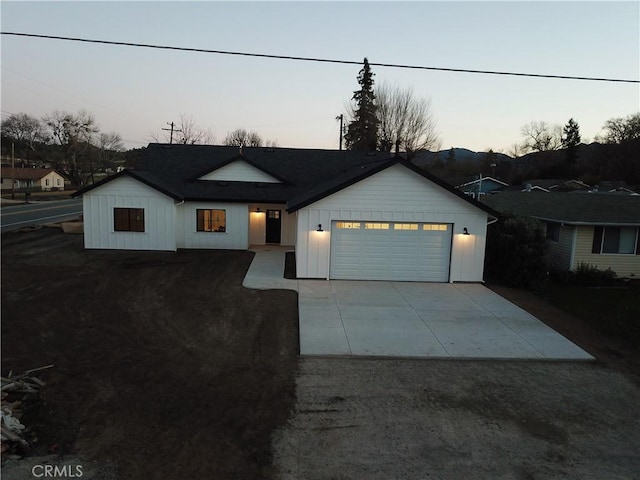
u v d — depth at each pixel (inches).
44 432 246.7
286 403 288.0
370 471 223.3
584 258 702.5
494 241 652.7
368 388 312.5
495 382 328.8
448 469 226.2
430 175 595.2
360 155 1048.2
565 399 304.7
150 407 277.3
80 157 2974.9
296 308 488.4
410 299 534.9
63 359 343.0
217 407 280.2
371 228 615.8
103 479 210.2
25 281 575.2
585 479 221.6
